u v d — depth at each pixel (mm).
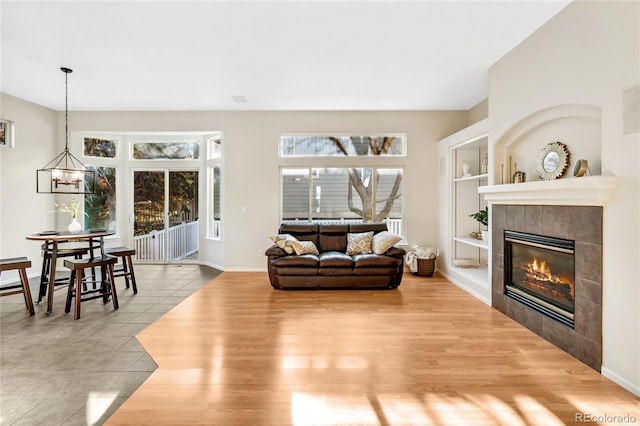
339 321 3367
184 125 5832
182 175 6578
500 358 2572
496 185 3486
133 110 5785
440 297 4223
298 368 2418
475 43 3254
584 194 2359
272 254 4637
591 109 2510
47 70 3961
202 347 2762
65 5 2621
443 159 5480
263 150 5832
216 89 4637
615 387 2162
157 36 3123
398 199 5977
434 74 4078
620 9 2160
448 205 5285
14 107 5016
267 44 3281
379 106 5508
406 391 2131
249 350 2707
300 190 5961
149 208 6566
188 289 4609
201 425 1809
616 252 2199
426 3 2598
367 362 2508
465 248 5254
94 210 6219
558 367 2430
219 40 3201
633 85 2078
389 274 4531
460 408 1960
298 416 1888
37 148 5410
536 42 3008
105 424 1813
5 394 2094
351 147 5945
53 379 2268
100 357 2582
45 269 4137
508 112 3453
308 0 2557
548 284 2961
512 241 3430
